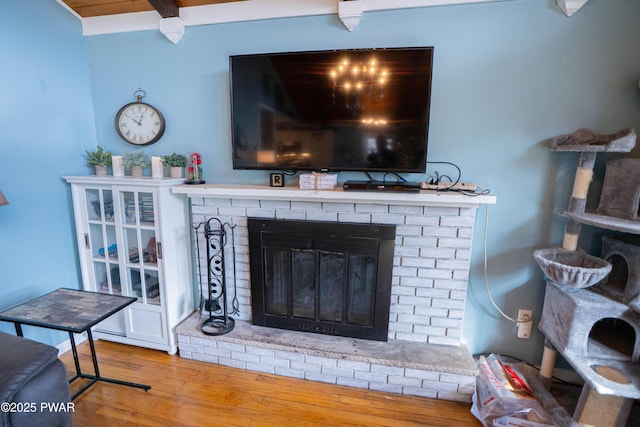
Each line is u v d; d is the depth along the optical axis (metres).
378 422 1.59
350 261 1.88
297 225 1.88
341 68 1.72
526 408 1.56
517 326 1.92
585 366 1.42
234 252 2.06
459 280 1.80
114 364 1.99
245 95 1.88
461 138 1.79
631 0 1.54
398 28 1.75
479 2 1.65
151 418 1.59
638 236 1.62
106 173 2.22
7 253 1.81
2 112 1.75
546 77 1.67
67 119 2.09
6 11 1.74
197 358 2.03
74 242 2.19
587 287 1.56
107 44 2.14
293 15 1.84
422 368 1.71
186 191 1.94
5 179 1.78
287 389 1.80
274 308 2.06
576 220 1.54
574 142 1.60
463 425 1.58
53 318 1.56
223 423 1.57
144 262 2.10
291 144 1.87
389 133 1.72
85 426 1.54
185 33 2.01
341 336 1.95
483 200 1.59
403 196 1.65
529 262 1.84
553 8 1.61
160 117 2.12
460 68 1.73
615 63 1.60
